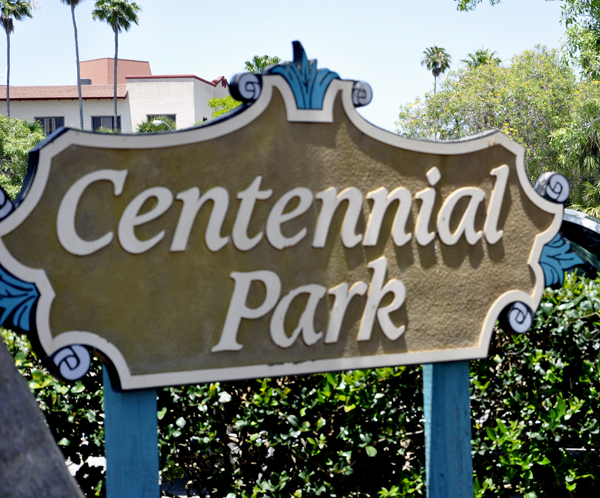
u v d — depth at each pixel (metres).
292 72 3.05
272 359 3.00
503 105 22.12
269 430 4.02
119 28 41.31
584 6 15.11
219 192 2.90
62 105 42.56
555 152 21.62
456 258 3.38
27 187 2.64
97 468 4.06
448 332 3.35
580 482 4.40
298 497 3.88
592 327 4.52
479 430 4.36
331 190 3.10
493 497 4.24
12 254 2.60
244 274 2.93
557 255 3.57
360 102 3.19
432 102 23.27
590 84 21.31
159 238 2.81
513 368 4.40
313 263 3.08
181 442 4.03
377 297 3.19
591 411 4.23
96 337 2.71
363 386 4.01
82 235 2.71
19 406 1.77
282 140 3.04
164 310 2.82
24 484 1.69
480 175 3.43
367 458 4.12
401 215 3.25
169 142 2.83
